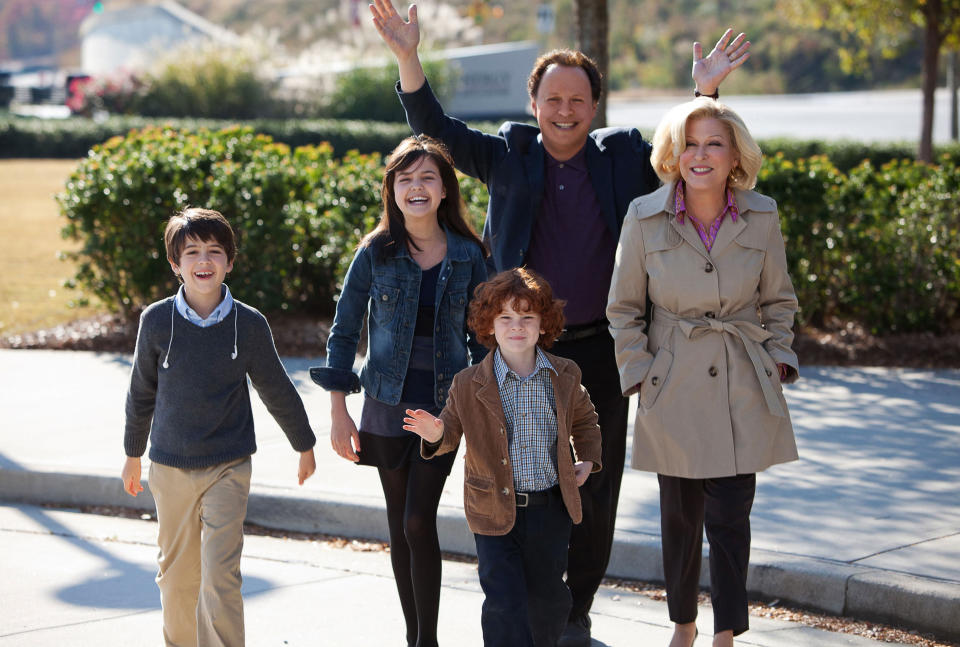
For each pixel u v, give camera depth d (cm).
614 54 11100
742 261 563
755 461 556
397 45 622
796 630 617
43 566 728
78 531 803
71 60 16038
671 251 565
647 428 571
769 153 3152
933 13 2464
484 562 514
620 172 630
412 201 568
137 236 1368
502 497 516
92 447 939
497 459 517
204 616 526
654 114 5991
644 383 571
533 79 629
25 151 3991
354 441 570
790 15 2889
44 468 877
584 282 623
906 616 615
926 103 2517
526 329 510
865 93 9162
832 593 638
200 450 530
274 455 908
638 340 575
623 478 841
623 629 629
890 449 904
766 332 564
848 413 1017
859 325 1319
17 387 1159
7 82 7569
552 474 523
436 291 574
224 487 534
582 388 536
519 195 626
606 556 611
